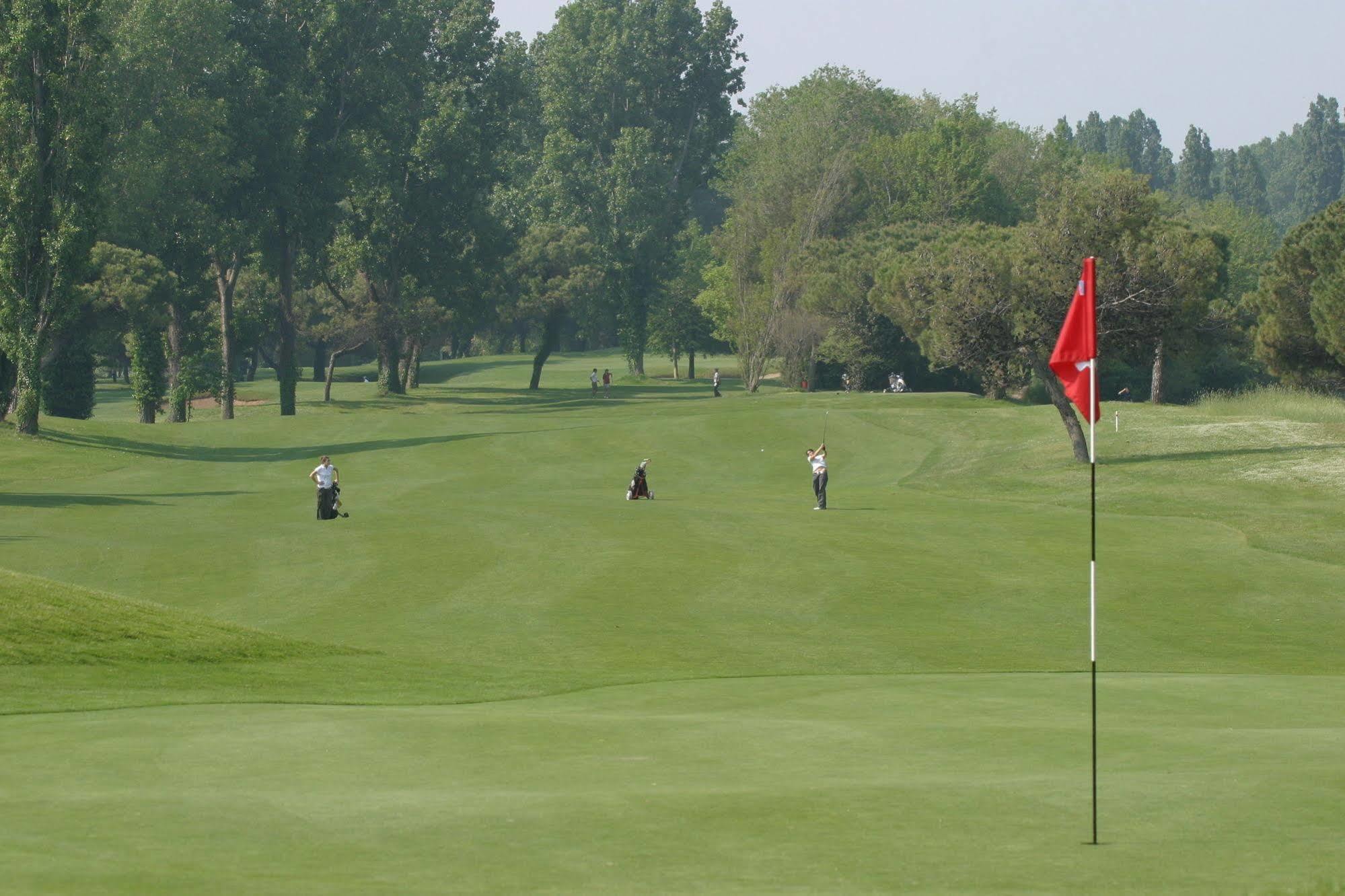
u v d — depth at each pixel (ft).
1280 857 75.72
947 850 78.33
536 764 107.04
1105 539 308.60
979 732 122.52
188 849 77.46
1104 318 440.04
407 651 189.98
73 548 286.46
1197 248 431.02
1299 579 259.60
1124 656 197.26
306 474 501.15
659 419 615.98
